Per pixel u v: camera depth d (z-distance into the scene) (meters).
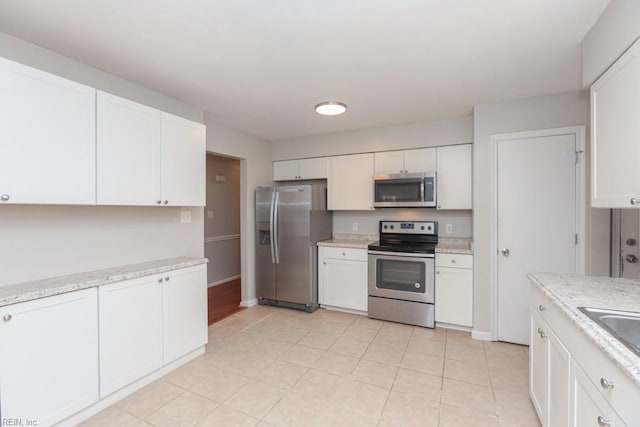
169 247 2.77
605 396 1.00
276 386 2.20
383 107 3.01
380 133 3.74
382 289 3.48
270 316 3.65
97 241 2.22
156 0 1.45
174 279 2.39
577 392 1.21
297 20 1.62
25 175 1.60
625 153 1.38
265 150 4.32
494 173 2.90
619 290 1.58
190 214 2.99
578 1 1.48
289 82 2.42
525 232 2.81
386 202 3.62
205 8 1.51
